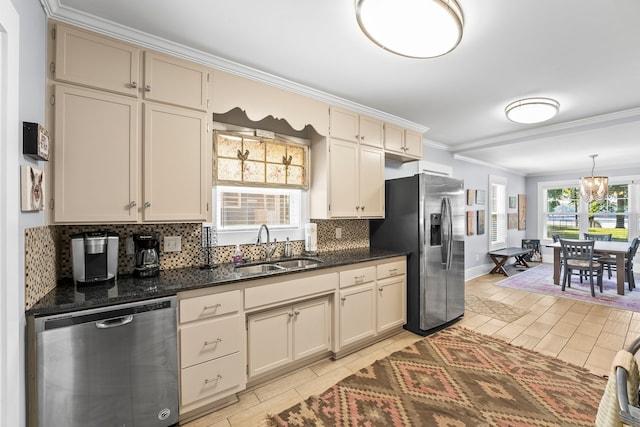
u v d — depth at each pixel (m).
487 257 6.15
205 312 1.78
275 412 1.85
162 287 1.67
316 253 2.98
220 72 2.15
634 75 2.42
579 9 1.65
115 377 1.49
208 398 1.80
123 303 1.51
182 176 1.96
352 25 1.81
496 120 3.58
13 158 1.11
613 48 2.04
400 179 3.21
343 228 3.34
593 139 4.11
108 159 1.71
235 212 2.60
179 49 1.98
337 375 2.27
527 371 2.31
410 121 3.57
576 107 3.11
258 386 2.13
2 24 1.00
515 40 1.95
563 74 2.42
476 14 1.69
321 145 2.84
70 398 1.38
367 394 2.03
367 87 2.67
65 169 1.59
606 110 3.18
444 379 2.21
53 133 1.56
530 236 7.81
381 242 3.42
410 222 3.11
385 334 2.96
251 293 1.98
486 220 6.15
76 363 1.39
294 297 2.20
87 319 1.42
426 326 3.00
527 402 1.93
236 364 1.91
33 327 1.29
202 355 1.77
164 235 2.20
